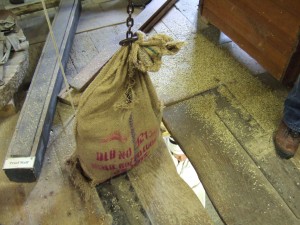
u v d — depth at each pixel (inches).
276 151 62.6
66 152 62.9
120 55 46.6
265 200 55.9
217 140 64.4
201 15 86.9
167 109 69.6
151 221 53.4
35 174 57.0
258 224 53.2
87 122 49.8
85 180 58.4
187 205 55.1
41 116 62.6
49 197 56.7
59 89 73.6
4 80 65.0
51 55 76.3
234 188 57.4
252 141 64.2
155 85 74.0
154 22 91.0
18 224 53.5
